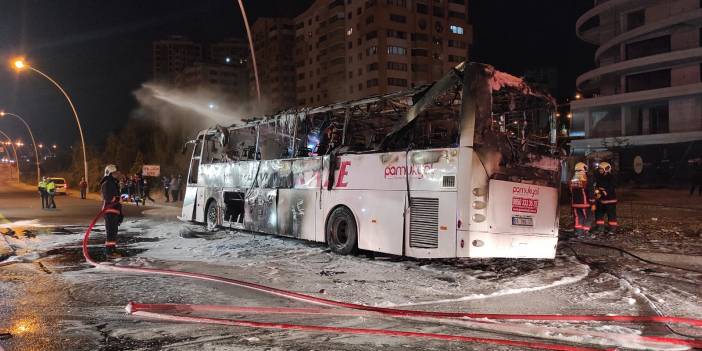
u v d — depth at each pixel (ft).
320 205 36.73
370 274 27.94
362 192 33.14
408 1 275.80
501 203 28.27
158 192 136.98
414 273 28.19
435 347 15.89
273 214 41.86
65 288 24.11
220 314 19.72
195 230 51.85
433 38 281.54
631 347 15.98
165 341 16.31
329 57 309.42
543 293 23.56
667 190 124.47
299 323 18.53
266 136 44.60
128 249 37.86
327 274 27.91
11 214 78.48
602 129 196.24
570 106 200.75
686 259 32.55
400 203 30.48
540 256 30.37
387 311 19.74
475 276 27.30
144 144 202.08
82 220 67.05
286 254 34.91
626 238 42.68
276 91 369.30
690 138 159.33
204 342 16.22
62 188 162.71
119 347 15.72
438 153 28.63
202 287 24.43
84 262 32.09
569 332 17.21
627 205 82.99
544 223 30.83
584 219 43.60
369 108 35.65
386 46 269.64
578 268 29.66
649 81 179.83
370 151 32.99
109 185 34.24
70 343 16.10
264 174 43.62
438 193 28.35
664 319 18.76
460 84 28.53
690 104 168.25
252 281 26.00
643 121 182.09
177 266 30.35
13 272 28.43
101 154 215.10
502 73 29.45
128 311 19.63
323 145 38.29
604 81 200.34
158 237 46.01
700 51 162.61
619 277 26.96
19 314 19.52
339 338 16.74
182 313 19.77
